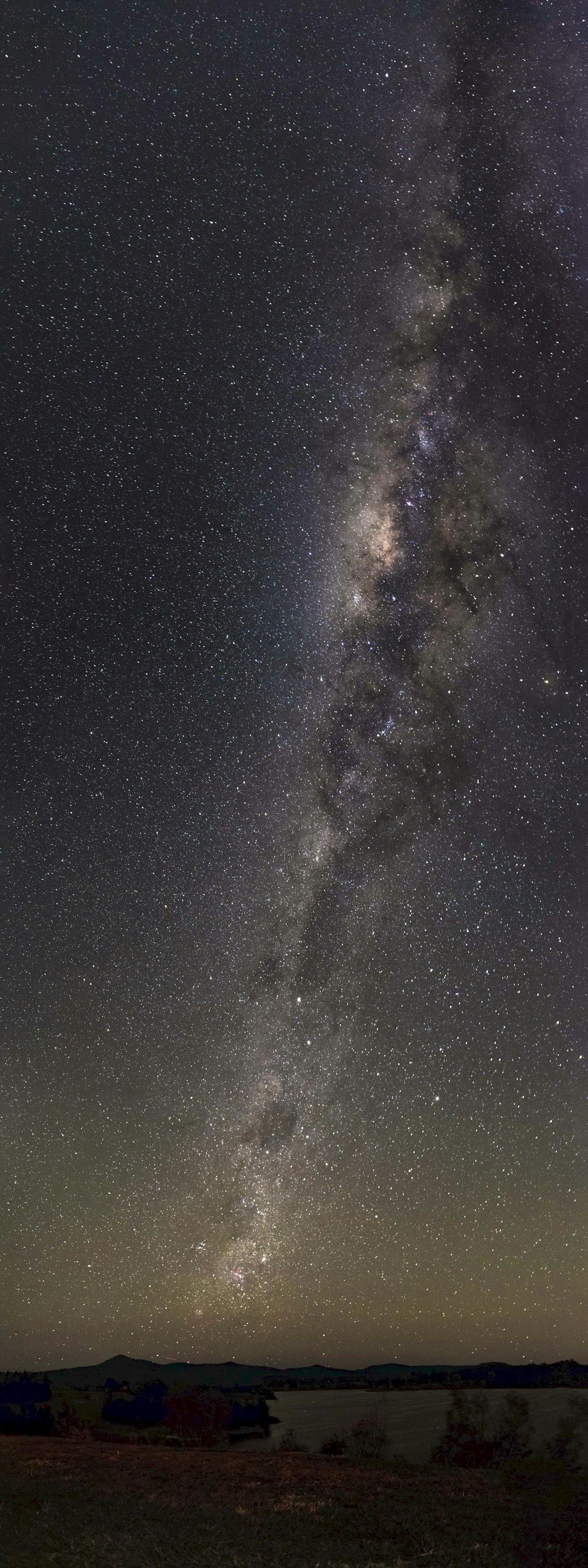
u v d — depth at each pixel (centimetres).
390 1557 672
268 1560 664
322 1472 998
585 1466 822
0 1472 967
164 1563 654
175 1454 1124
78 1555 666
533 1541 685
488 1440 1069
